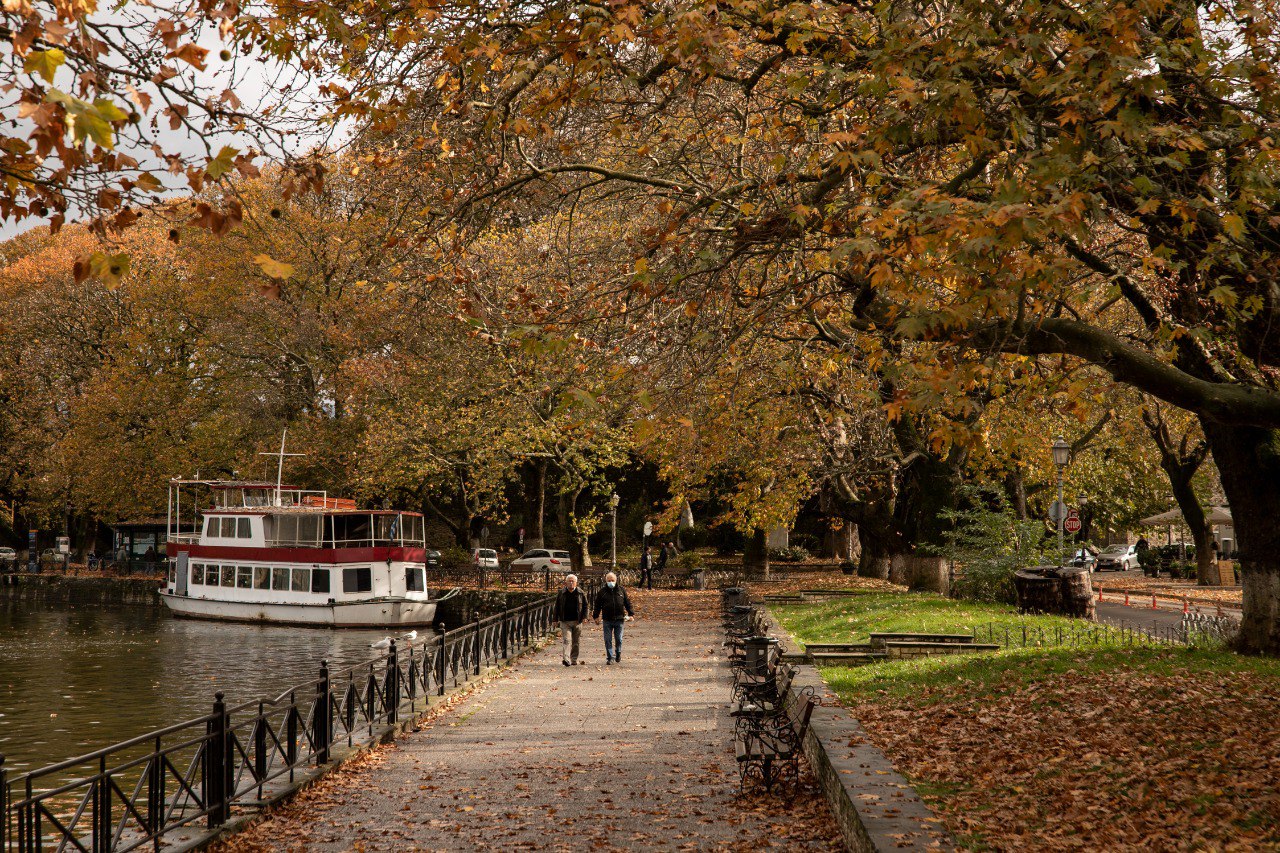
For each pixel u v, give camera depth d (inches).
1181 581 1910.7
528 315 486.0
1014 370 409.4
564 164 522.3
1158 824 310.8
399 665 652.7
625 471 2755.9
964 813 333.7
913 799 336.5
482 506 2100.1
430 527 2859.3
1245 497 623.5
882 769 381.1
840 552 2755.9
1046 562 1116.5
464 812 423.2
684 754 526.3
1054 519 1262.3
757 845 362.0
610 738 575.5
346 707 553.9
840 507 1621.6
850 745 426.9
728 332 508.7
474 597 1894.7
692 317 478.9
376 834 395.2
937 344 368.2
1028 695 549.3
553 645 1133.1
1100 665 618.8
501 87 449.1
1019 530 1154.0
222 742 403.9
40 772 296.4
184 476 2301.9
